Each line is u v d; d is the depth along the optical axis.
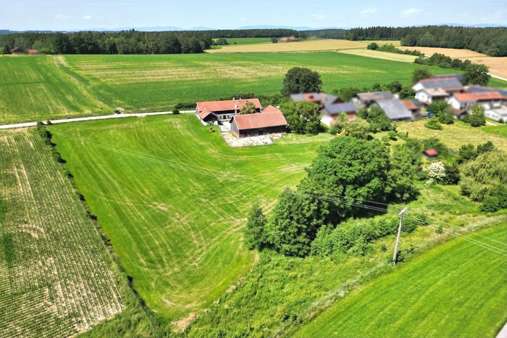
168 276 39.75
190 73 149.88
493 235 40.31
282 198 42.00
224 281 38.22
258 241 42.16
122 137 78.62
